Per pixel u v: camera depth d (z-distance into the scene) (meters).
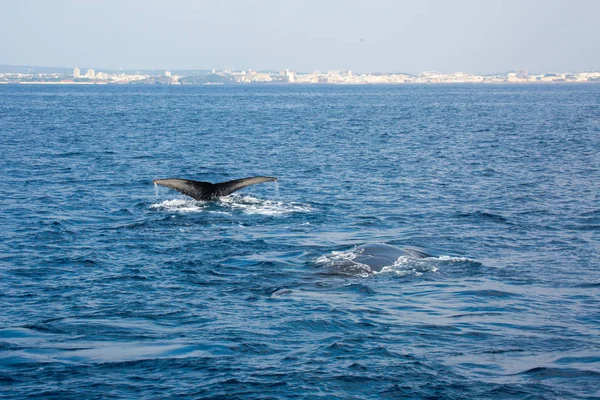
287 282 17.44
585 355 12.80
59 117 96.38
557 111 114.69
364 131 72.62
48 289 17.14
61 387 11.55
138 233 23.14
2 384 11.67
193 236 22.67
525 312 15.27
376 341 13.53
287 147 54.91
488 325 14.44
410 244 21.56
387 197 30.81
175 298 16.33
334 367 12.32
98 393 11.33
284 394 11.29
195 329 14.23
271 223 24.72
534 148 53.56
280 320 14.67
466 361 12.59
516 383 11.67
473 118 96.62
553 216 26.38
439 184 34.72
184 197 30.17
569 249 21.19
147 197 30.23
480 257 20.11
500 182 35.34
